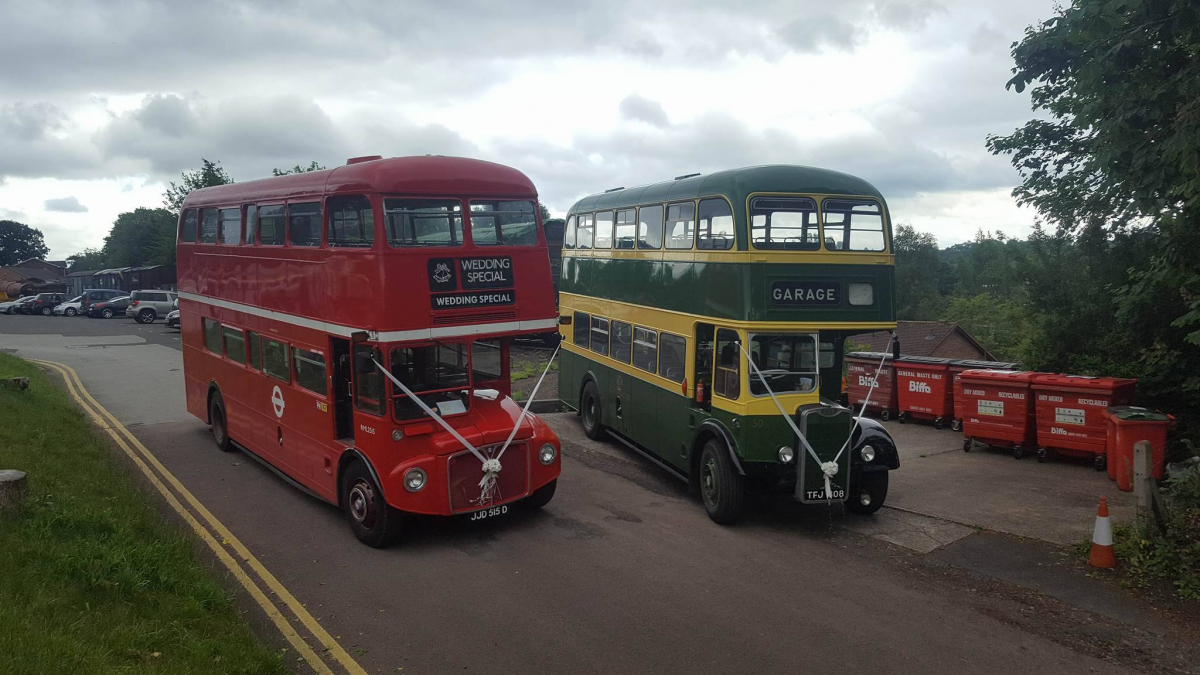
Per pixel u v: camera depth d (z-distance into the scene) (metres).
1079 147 13.53
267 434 11.39
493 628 6.75
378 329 8.41
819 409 9.16
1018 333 40.78
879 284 9.74
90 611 5.62
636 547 8.83
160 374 22.52
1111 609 7.05
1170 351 12.41
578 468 12.56
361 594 7.47
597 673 5.97
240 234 11.95
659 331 11.86
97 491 8.86
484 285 9.16
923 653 6.29
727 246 9.74
